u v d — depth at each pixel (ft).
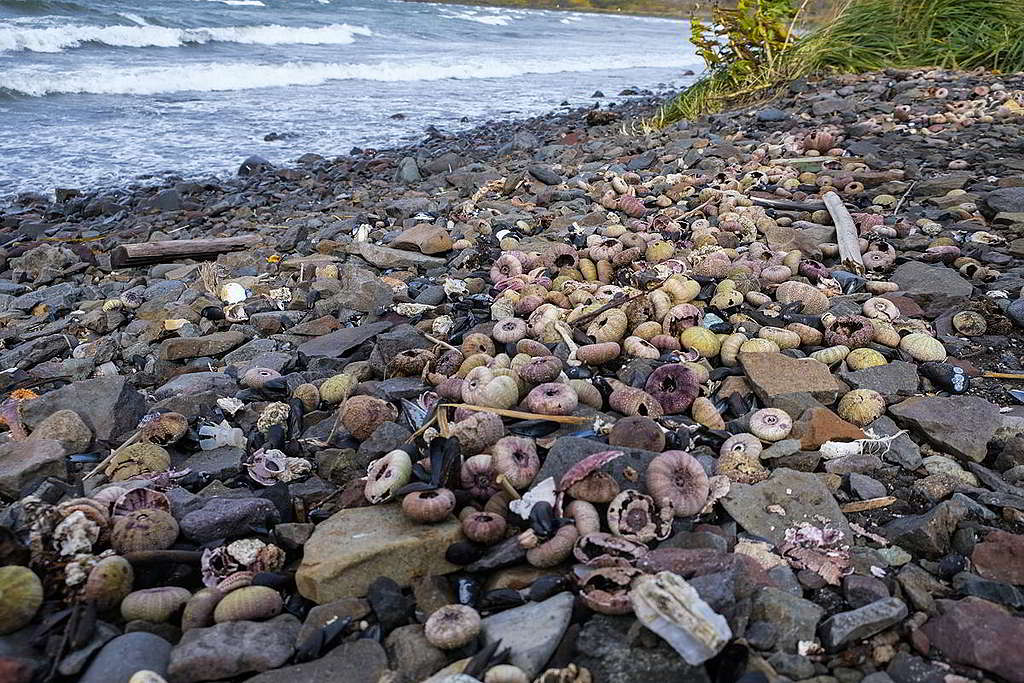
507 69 20.72
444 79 19.06
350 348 3.52
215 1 25.66
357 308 4.10
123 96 13.50
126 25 18.79
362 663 1.76
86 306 4.58
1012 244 4.12
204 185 8.23
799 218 4.87
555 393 2.69
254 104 13.74
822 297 3.53
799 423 2.61
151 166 9.38
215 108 13.12
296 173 8.86
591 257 4.26
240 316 4.03
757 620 1.79
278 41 21.20
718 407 2.82
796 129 7.21
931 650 1.73
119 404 2.95
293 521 2.33
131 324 4.14
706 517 2.21
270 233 5.98
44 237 6.40
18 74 12.75
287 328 4.01
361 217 5.86
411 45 24.11
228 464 2.57
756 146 6.84
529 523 2.12
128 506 2.17
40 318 4.42
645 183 6.11
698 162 6.56
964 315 3.28
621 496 2.10
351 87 16.49
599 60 24.53
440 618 1.80
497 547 2.06
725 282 3.68
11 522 2.27
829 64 9.36
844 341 3.16
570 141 9.84
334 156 10.20
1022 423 2.55
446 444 2.32
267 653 1.76
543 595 1.91
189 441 2.75
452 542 2.06
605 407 2.85
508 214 5.56
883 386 2.85
